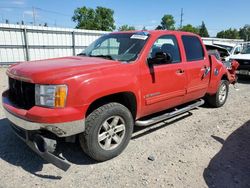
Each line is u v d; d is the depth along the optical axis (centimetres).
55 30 1814
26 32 1681
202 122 527
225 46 1337
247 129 494
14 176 313
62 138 343
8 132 443
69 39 1911
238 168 346
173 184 304
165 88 426
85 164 345
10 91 367
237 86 995
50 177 313
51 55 1841
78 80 303
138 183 304
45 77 299
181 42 477
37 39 1747
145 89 389
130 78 358
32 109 299
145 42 404
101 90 319
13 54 1662
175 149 396
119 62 369
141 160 359
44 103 298
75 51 1966
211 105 639
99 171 329
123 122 363
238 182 314
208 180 315
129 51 401
